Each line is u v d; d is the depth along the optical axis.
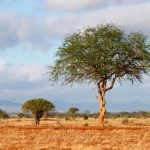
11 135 37.28
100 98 48.66
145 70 50.66
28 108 63.47
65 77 50.66
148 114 121.75
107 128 41.31
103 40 49.28
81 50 49.16
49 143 32.53
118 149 29.23
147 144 31.72
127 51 48.97
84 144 32.12
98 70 47.97
